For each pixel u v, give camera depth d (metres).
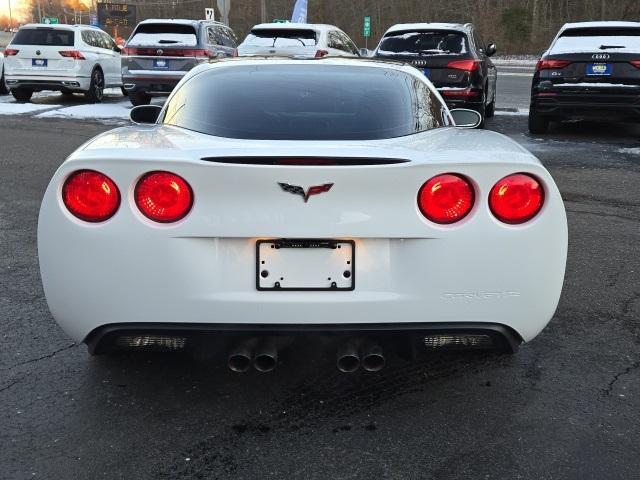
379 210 2.56
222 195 2.54
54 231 2.62
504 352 2.81
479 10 52.09
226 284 2.60
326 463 2.57
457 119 4.16
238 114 3.23
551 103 10.33
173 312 2.60
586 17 49.78
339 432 2.78
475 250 2.59
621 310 4.09
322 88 3.47
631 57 9.82
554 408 2.98
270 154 2.56
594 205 6.69
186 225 2.55
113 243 2.57
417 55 10.89
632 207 6.62
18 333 3.70
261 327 2.62
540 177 2.62
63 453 2.61
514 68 32.22
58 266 2.62
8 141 10.28
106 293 2.60
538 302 2.68
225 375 3.26
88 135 11.01
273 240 2.58
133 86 13.95
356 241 2.60
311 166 2.51
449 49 10.95
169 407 2.96
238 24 63.72
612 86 9.94
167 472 2.50
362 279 2.61
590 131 11.62
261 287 2.60
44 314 3.96
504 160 2.60
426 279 2.60
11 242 5.38
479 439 2.73
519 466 2.55
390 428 2.81
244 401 3.02
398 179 2.54
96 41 16.31
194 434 2.75
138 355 3.46
